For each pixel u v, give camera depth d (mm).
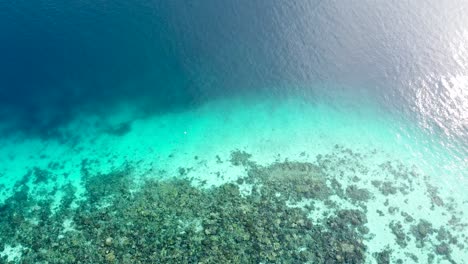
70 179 35125
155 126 39219
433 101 39750
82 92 42656
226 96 41781
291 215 30781
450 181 33219
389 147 36188
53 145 38156
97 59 45750
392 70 43188
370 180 33562
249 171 34656
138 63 45312
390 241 29234
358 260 28062
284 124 38688
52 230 31062
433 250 28781
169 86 42875
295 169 34531
